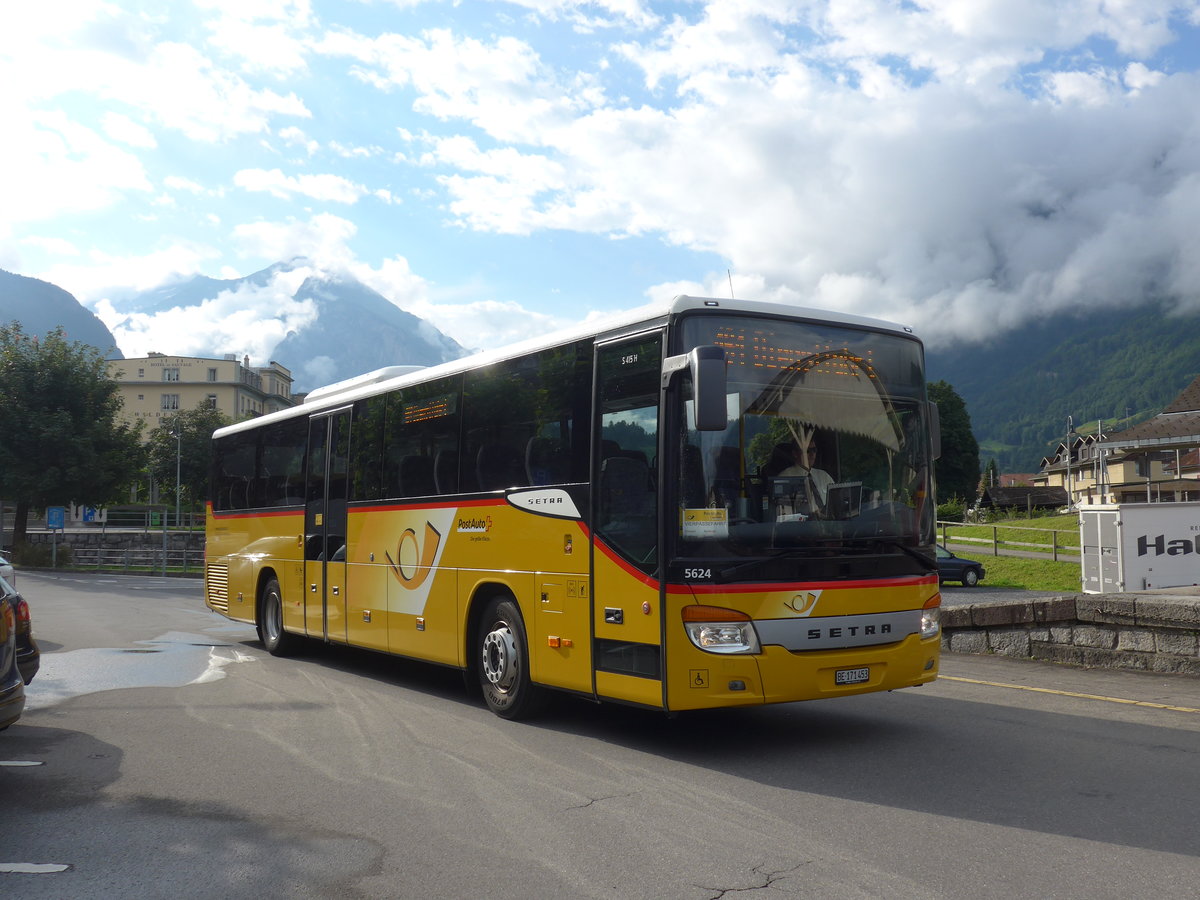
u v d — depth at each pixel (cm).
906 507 793
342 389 1297
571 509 822
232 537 1579
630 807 609
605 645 777
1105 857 504
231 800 630
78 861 516
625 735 830
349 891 470
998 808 596
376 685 1125
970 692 1009
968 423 8406
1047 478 11831
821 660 725
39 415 4762
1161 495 6700
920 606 784
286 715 929
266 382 15338
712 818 584
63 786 668
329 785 667
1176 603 1084
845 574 746
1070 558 3572
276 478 1428
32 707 972
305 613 1307
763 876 482
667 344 740
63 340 4950
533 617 864
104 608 2280
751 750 769
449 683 1144
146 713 939
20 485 4722
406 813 599
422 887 473
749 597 707
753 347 756
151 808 614
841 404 782
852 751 759
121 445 5012
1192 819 567
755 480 731
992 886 464
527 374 902
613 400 790
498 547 918
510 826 570
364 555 1167
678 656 706
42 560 4650
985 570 3484
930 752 749
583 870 494
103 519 6400
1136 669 1122
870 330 810
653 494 734
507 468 917
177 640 1595
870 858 507
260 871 498
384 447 1141
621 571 761
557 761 736
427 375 1070
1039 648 1225
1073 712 890
